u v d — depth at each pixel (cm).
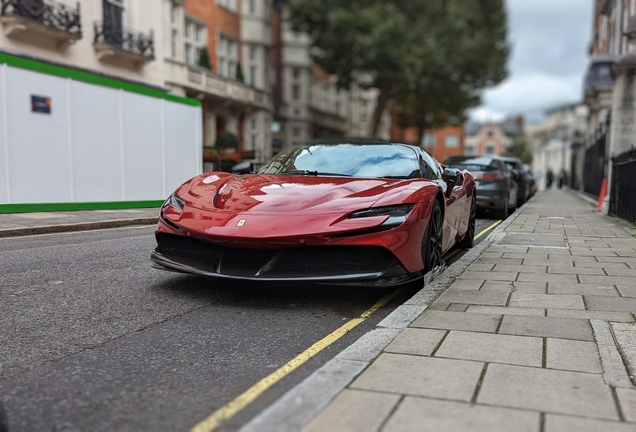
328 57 2866
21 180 941
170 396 227
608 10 2880
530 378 230
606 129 1478
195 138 1356
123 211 1076
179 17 2041
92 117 1072
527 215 1095
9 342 293
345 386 221
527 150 7962
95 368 258
